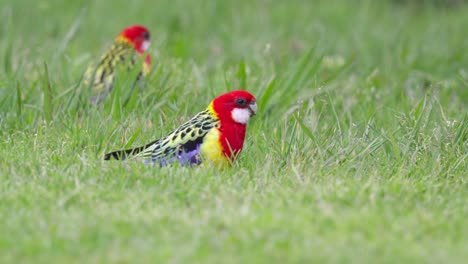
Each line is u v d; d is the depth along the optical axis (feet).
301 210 28.94
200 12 77.82
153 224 27.27
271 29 73.92
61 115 42.86
